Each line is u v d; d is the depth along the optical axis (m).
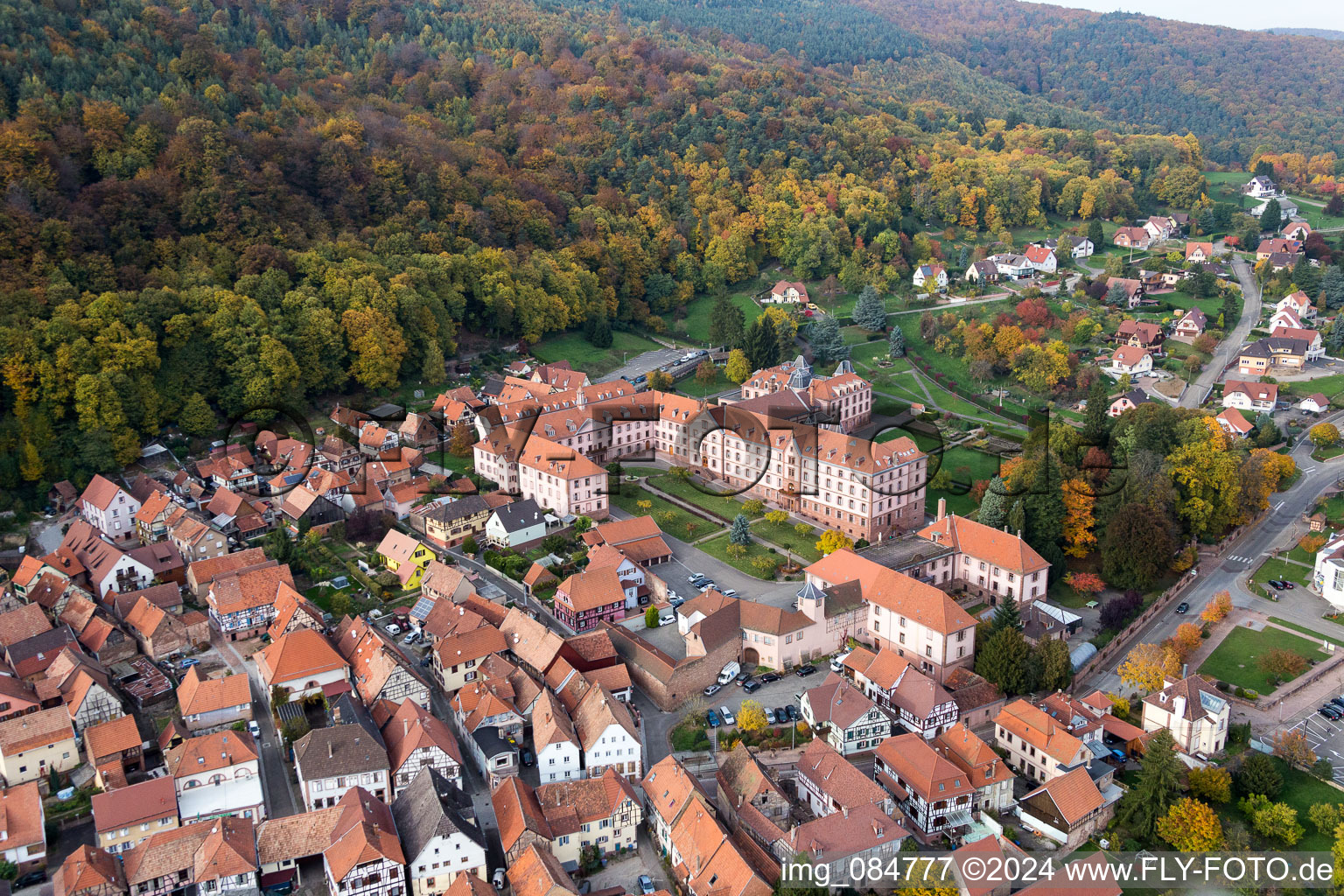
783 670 147.38
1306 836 117.00
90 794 114.81
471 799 118.38
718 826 105.62
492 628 142.25
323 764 112.75
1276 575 180.00
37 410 188.00
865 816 109.94
